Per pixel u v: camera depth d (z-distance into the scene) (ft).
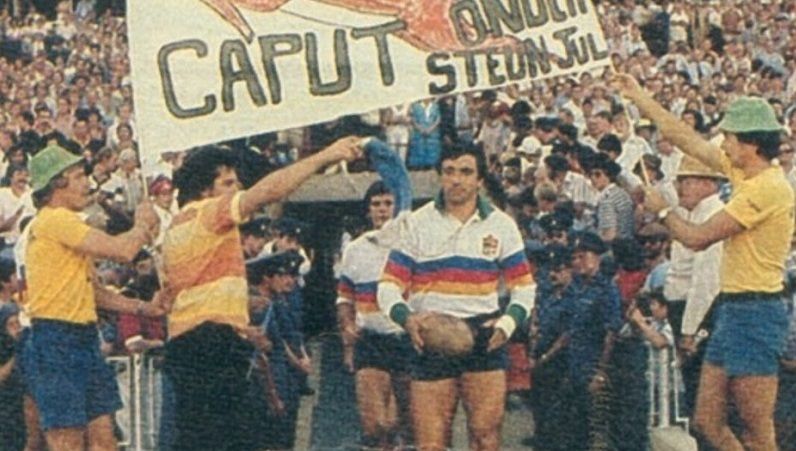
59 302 46.91
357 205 48.91
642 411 48.24
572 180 50.06
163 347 47.70
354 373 48.32
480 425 48.21
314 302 48.60
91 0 54.29
